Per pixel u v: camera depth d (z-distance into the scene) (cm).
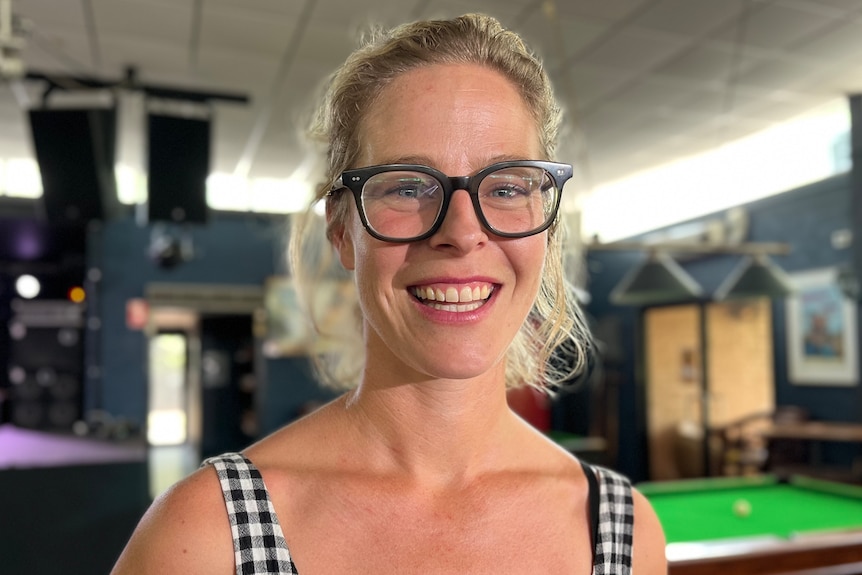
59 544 293
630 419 793
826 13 384
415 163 70
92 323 752
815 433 515
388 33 81
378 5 372
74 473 300
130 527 305
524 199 74
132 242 768
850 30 405
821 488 355
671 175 746
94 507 301
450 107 71
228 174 723
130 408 756
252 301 787
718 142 628
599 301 861
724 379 751
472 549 74
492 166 70
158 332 952
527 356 102
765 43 423
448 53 73
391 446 78
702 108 539
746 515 310
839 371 565
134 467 311
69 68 454
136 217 762
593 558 81
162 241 738
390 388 77
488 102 72
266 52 433
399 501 75
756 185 647
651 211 781
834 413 571
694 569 233
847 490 341
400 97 72
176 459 859
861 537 254
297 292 110
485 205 72
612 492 86
